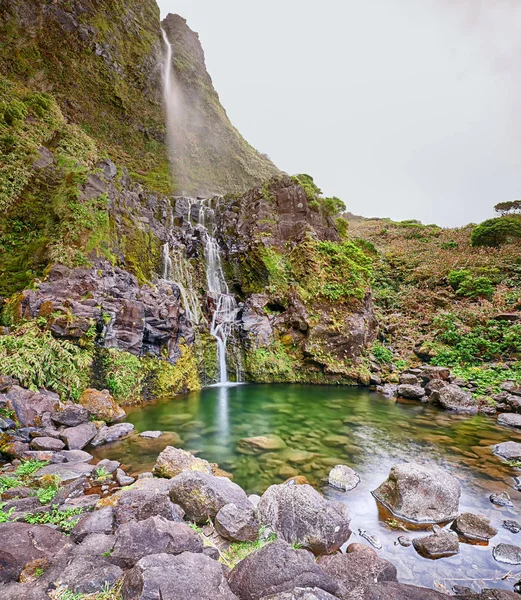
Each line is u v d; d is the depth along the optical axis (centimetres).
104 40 2208
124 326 912
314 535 341
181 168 2484
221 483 408
